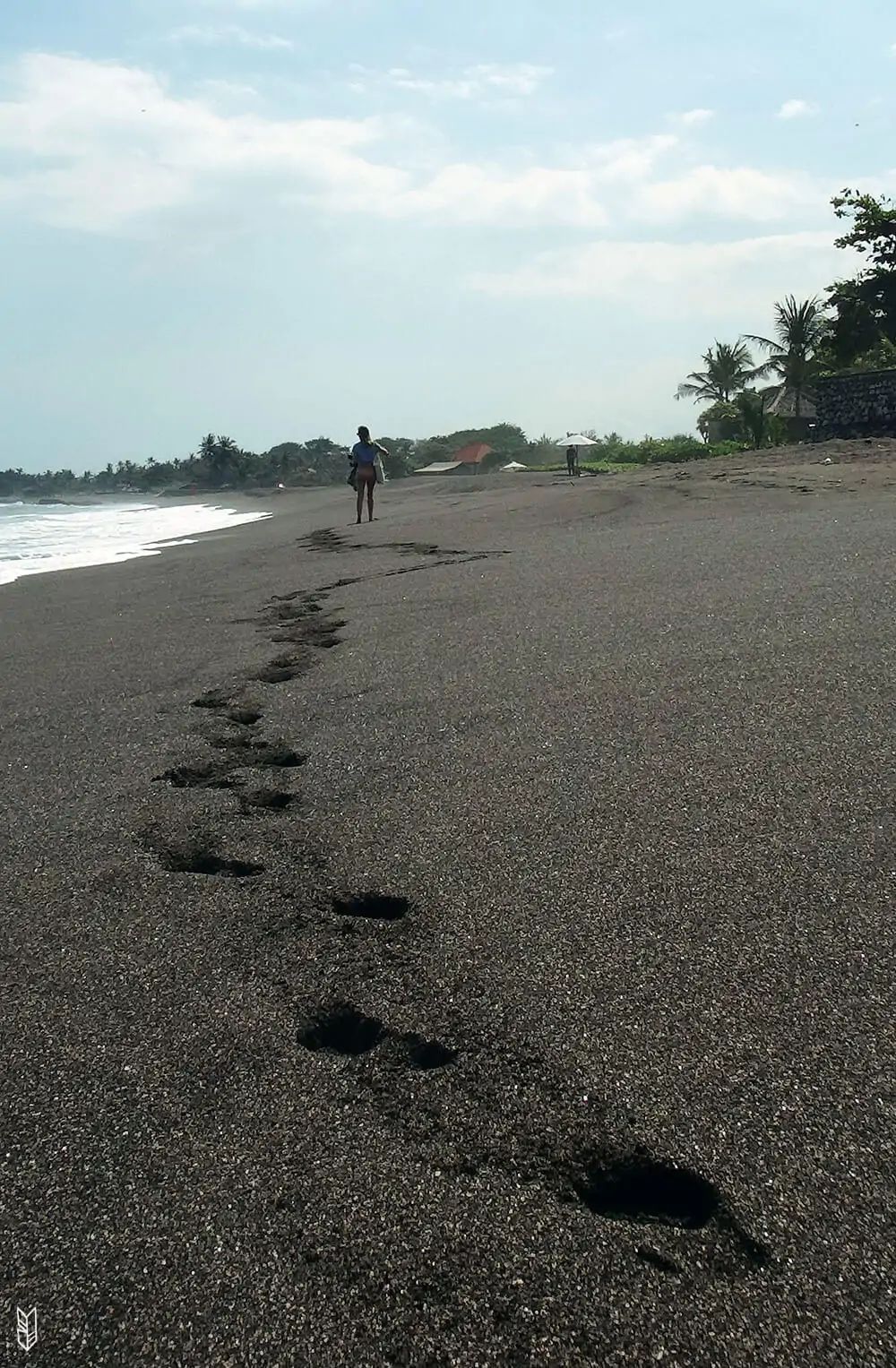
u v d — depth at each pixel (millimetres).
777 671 3930
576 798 2926
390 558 8969
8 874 2727
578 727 3520
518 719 3658
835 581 5414
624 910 2299
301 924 2354
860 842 2533
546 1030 1895
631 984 2023
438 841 2717
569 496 14820
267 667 4859
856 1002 1930
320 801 3072
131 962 2238
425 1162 1600
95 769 3555
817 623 4566
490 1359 1283
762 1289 1356
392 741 3553
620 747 3295
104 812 3133
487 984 2053
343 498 39531
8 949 2330
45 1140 1701
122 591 8648
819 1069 1755
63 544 19391
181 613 6965
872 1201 1483
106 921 2432
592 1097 1714
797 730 3305
